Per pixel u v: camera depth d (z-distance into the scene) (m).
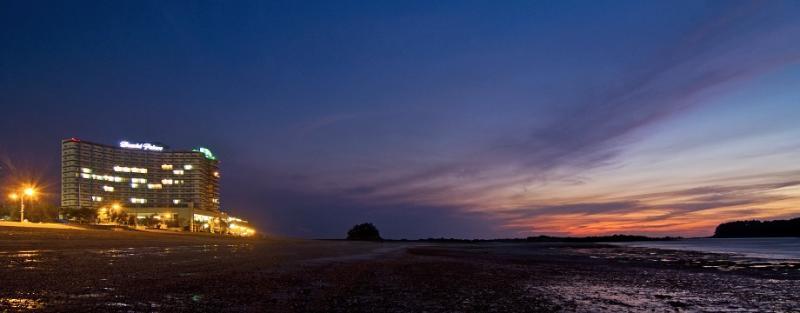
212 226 168.00
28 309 11.41
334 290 17.70
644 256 65.00
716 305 16.73
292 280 20.36
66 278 17.27
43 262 24.06
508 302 16.11
